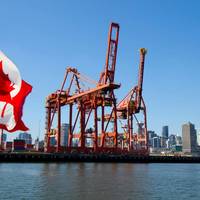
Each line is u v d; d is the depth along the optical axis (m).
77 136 141.12
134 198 33.66
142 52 144.25
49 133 139.62
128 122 140.00
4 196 33.19
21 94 10.08
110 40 124.62
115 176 59.56
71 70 137.62
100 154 122.50
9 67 9.99
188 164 134.38
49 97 140.88
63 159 115.75
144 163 129.38
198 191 41.41
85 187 41.66
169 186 46.31
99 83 125.25
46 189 39.12
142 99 146.25
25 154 110.50
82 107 133.50
